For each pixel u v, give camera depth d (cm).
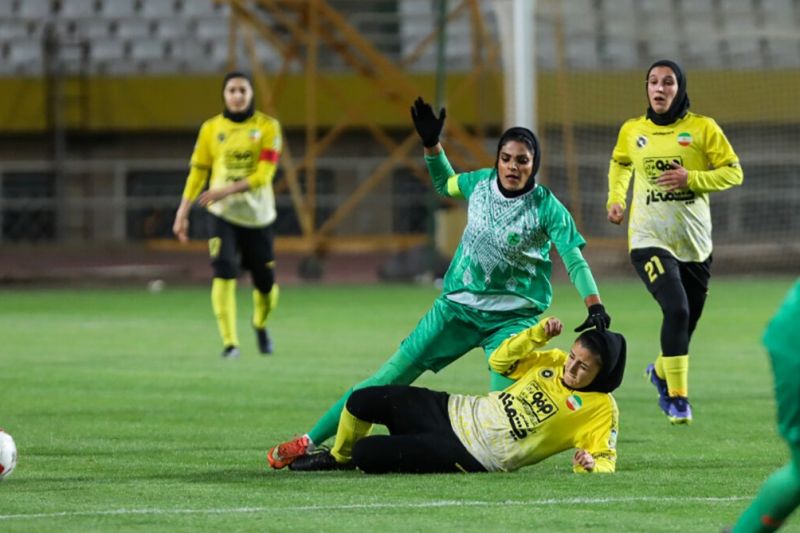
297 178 10688
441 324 2578
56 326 6041
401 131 10806
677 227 3238
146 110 10681
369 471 2422
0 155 10788
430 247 9231
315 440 2503
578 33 10656
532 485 2292
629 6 10775
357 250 10431
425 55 10944
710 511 2091
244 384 3975
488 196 2555
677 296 3150
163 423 3200
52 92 10525
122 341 5356
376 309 6938
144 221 10512
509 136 2520
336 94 9806
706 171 3177
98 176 10725
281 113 10594
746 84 10419
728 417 3344
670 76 3228
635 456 2712
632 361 4700
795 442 1539
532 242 2534
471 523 1983
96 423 3197
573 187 9912
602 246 9706
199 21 11169
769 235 10206
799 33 9881
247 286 8875
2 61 10856
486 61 10438
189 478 2417
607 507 2112
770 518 1575
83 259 10212
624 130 3325
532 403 2389
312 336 5559
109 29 11138
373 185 10431
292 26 9769
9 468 2341
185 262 10156
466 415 2408
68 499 2189
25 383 3991
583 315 6431
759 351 5044
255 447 2833
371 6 11088
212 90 10712
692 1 10888
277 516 2034
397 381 2602
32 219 10525
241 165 4669
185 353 4903
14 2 11231
